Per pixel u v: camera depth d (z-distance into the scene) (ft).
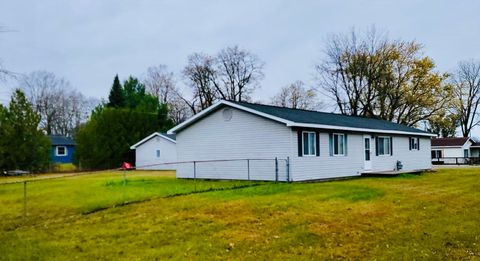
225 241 27.43
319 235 29.04
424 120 144.25
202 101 183.73
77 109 228.22
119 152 133.49
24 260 23.90
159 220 33.60
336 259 24.12
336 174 72.43
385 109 142.41
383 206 39.42
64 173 116.26
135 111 140.97
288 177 63.72
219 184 62.44
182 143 78.79
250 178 68.64
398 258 24.21
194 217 34.53
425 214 35.96
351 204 40.27
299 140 65.57
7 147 109.19
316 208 38.09
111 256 24.39
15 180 85.87
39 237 28.96
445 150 170.40
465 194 48.01
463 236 28.73
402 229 30.76
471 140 179.11
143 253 24.86
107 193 51.96
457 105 165.27
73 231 30.53
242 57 183.21
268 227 31.14
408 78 140.87
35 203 44.96
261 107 72.18
